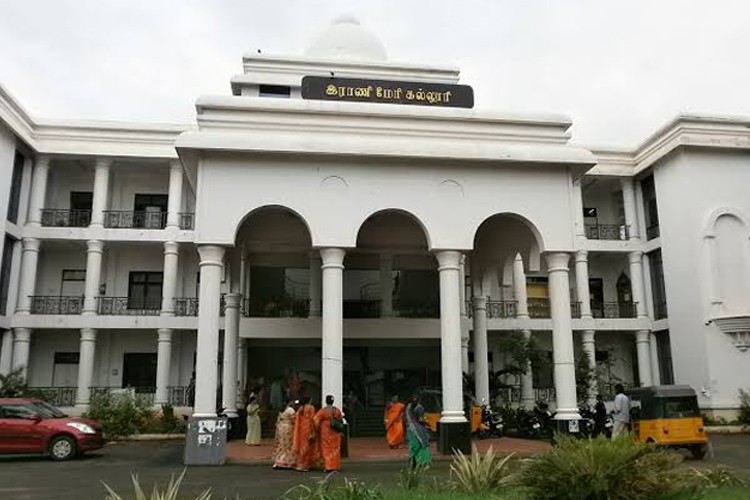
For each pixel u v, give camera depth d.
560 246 15.61
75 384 27.34
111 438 20.33
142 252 28.84
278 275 25.52
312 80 16.69
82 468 13.23
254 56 24.88
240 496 9.43
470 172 15.62
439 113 16.03
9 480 11.45
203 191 14.55
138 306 28.31
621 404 14.73
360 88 16.80
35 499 9.34
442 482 9.62
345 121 15.65
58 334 27.58
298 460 12.41
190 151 14.48
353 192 15.09
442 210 15.34
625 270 31.27
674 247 26.95
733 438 20.78
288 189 14.84
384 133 15.73
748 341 24.30
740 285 25.30
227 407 18.56
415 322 23.34
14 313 25.34
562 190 15.93
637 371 30.02
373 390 25.38
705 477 8.48
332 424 12.45
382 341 24.86
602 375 27.27
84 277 28.62
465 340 23.27
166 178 29.28
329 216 14.89
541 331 28.53
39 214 26.23
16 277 25.62
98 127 26.70
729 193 26.20
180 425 22.22
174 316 26.25
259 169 14.82
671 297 27.11
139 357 27.89
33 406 15.73
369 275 25.34
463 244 15.23
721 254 25.47
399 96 16.91
